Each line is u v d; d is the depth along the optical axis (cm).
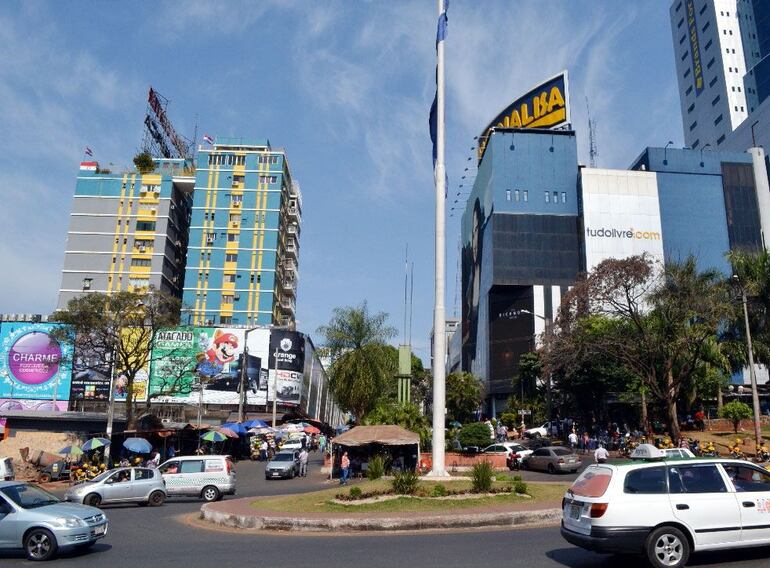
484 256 9319
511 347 8438
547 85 9644
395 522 1420
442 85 2128
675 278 3788
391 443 2747
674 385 3812
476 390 7831
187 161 9750
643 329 3859
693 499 931
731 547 924
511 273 8562
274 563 1066
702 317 3694
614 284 3919
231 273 8769
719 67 12606
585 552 1102
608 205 8625
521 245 8669
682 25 14125
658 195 8794
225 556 1148
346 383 4300
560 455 3198
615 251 8481
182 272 9444
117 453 4003
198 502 2428
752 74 11900
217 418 6600
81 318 4078
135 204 8894
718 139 12544
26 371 6469
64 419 4694
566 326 4131
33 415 4684
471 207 10819
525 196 8862
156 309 4341
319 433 6322
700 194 8950
